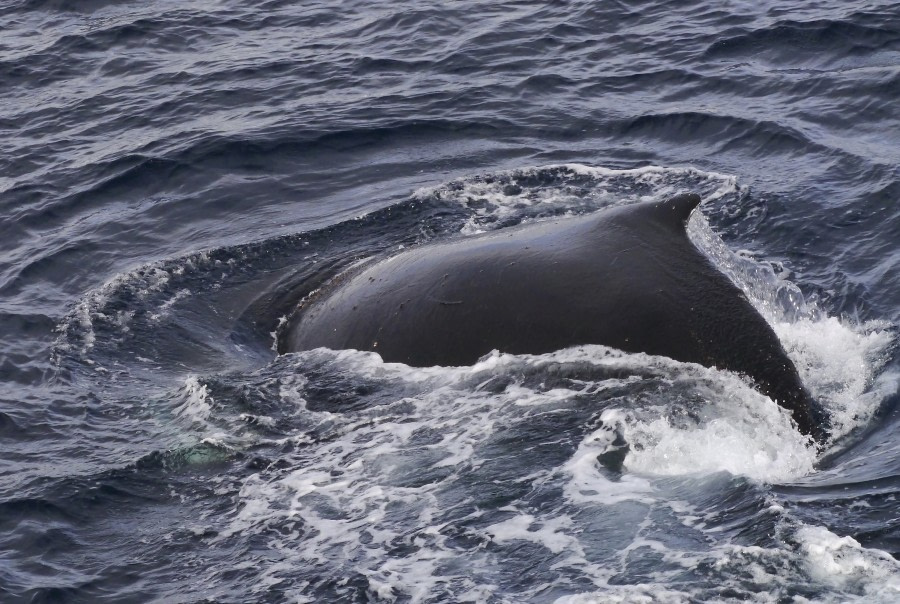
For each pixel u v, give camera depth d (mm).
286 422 47062
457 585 36500
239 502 42719
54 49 107188
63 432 49812
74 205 76688
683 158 74500
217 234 70312
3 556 41688
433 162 77688
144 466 46000
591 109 83562
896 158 69688
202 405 49469
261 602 37188
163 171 79750
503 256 48625
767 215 64500
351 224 68625
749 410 41594
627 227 47438
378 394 47344
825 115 77750
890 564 34906
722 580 34906
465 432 43844
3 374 55688
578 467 41031
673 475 40125
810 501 38312
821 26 91062
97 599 38906
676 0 101875
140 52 105188
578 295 45594
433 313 48344
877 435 42938
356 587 37062
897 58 84875
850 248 60219
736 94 83062
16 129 90812
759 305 54656
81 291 64750
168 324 58969
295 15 111812
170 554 40594
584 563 36531
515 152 78000
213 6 116000
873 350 49406
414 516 40000
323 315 53625
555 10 103875
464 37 100250
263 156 80562
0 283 66250
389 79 93000
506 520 39062
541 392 44562
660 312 44094
